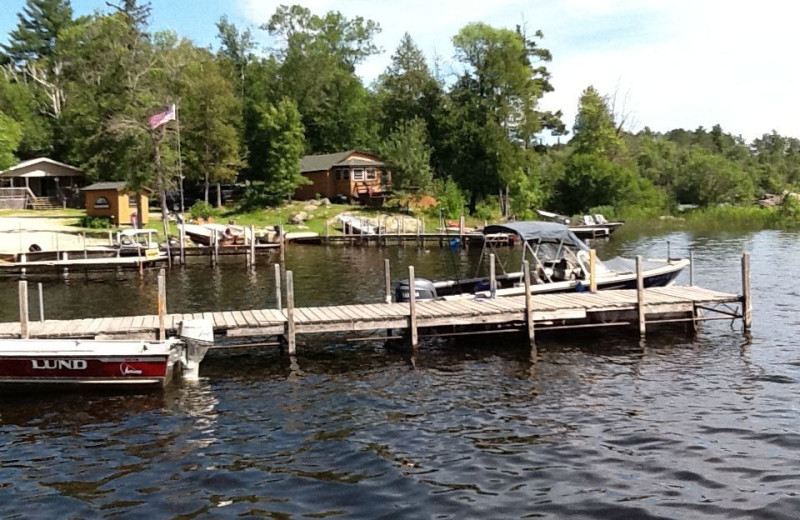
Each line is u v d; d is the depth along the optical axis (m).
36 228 41.06
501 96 62.06
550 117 71.31
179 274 30.33
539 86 67.38
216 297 23.67
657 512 7.92
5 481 9.15
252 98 71.75
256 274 30.00
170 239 39.03
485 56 61.97
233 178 59.00
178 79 50.53
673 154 94.06
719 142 110.31
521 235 18.20
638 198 68.50
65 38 68.50
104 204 44.12
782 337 16.20
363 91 78.75
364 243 44.66
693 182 74.81
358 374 14.02
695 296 16.89
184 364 13.59
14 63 84.69
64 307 22.23
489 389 12.79
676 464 9.19
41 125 63.94
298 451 9.98
